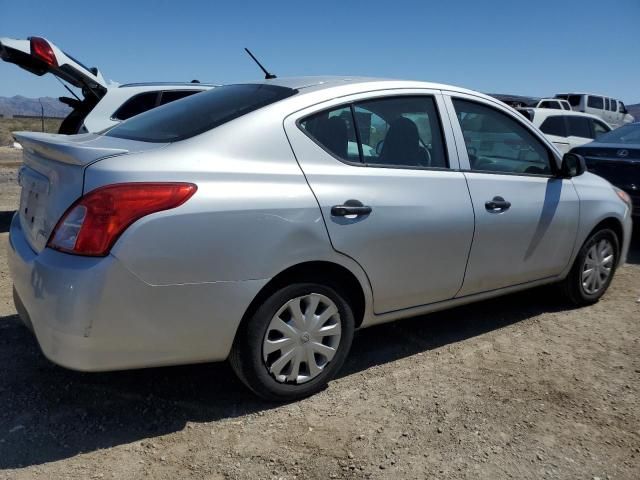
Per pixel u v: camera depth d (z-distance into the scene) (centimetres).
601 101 2469
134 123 363
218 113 321
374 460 273
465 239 371
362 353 390
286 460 271
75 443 280
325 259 310
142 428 295
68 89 732
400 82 369
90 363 264
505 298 509
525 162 427
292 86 344
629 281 571
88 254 257
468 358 384
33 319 273
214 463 269
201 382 343
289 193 298
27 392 324
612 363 382
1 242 655
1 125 3341
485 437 293
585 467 273
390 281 342
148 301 265
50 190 286
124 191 260
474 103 400
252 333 298
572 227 446
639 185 679
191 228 269
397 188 339
